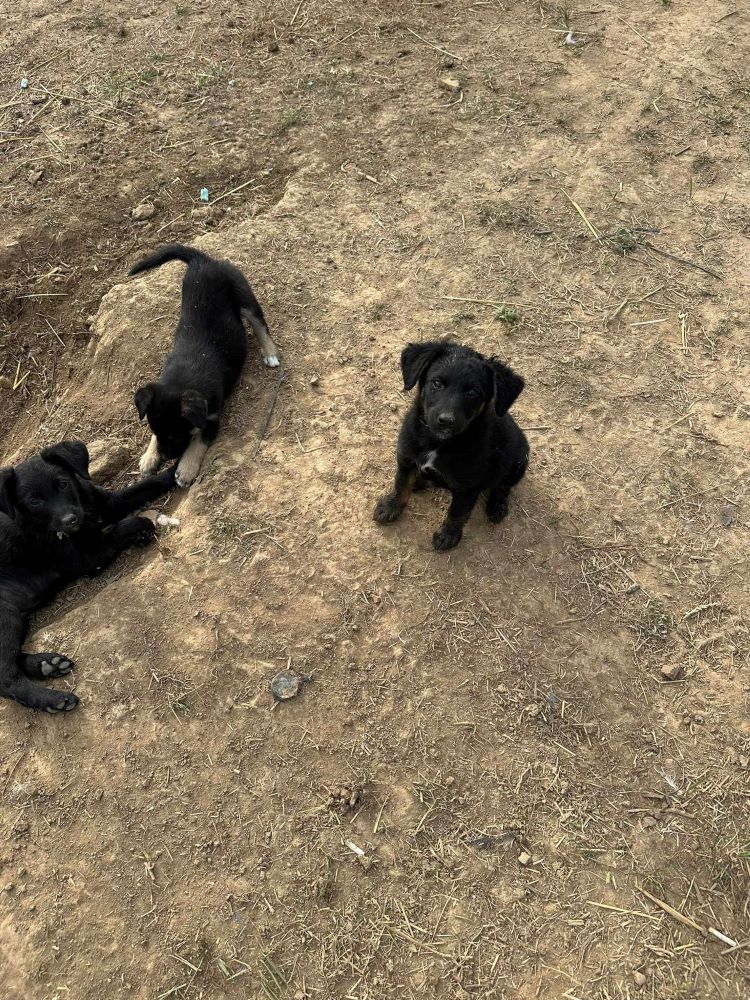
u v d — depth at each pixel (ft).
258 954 3.61
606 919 3.66
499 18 6.98
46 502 4.43
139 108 6.64
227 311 5.14
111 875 3.76
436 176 6.03
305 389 5.10
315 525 4.56
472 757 3.97
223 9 7.29
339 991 3.55
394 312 5.38
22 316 5.87
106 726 4.05
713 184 5.98
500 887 3.71
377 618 4.28
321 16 7.09
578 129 6.24
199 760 3.97
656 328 5.32
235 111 6.56
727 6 7.06
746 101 6.39
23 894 3.76
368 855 3.77
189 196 6.18
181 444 4.92
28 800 3.93
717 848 3.80
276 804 3.87
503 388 4.02
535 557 4.48
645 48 6.72
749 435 4.91
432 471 4.25
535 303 5.41
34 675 4.17
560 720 4.06
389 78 6.62
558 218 5.79
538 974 3.57
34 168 6.37
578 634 4.28
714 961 3.60
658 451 4.85
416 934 3.63
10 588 4.49
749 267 5.58
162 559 4.49
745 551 4.54
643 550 4.54
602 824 3.84
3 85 6.89
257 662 4.17
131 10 7.42
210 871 3.76
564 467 4.79
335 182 6.04
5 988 3.59
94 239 6.06
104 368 5.43
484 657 4.19
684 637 4.30
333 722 4.04
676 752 4.01
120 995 3.56
